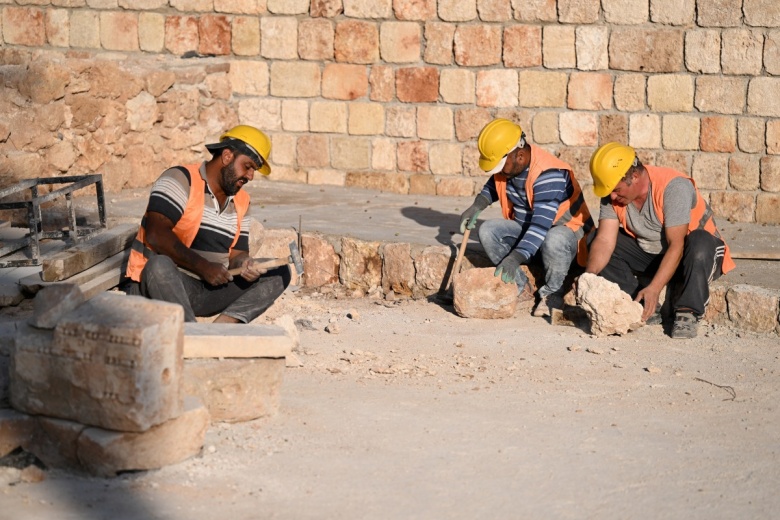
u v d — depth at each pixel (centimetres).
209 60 1099
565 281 750
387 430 480
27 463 420
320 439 463
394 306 772
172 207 569
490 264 776
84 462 412
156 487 401
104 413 408
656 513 398
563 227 722
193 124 1077
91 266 674
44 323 417
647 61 984
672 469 445
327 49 1075
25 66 910
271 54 1093
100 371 405
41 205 901
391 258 805
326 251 830
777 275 753
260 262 604
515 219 750
